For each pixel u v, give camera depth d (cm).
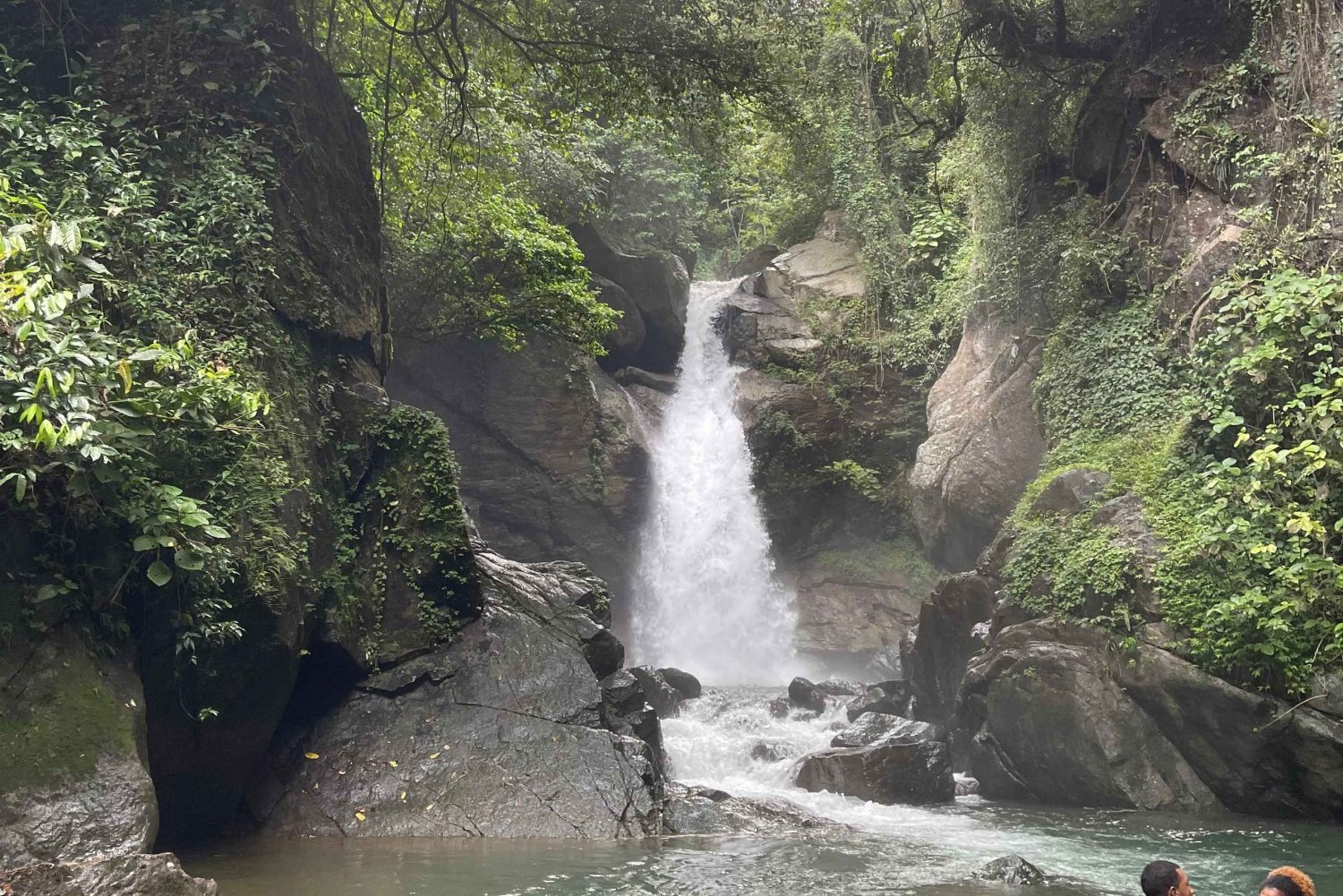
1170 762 1212
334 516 1162
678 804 1089
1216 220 1518
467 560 1204
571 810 1055
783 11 1650
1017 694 1307
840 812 1196
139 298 955
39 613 785
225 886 813
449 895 787
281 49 1230
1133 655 1223
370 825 1036
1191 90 1600
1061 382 1622
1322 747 1090
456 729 1123
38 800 720
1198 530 1234
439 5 1614
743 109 1769
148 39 1136
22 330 734
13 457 769
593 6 1501
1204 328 1417
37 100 1077
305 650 1044
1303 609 1109
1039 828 1098
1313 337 1248
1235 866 905
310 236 1212
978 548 1858
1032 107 1859
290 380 1109
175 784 952
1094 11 1769
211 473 920
